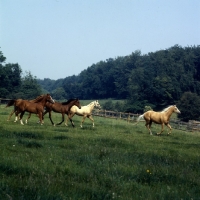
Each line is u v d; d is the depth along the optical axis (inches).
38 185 296.5
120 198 293.0
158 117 1077.1
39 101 1017.5
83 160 459.2
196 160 531.5
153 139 875.4
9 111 1567.4
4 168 364.5
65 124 1093.1
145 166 439.8
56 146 594.2
